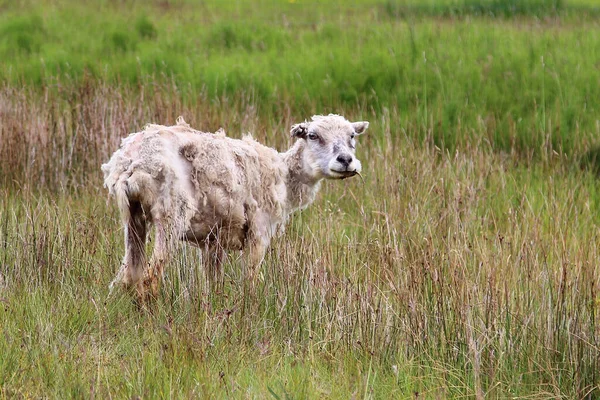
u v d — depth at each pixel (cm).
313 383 1352
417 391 1400
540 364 1457
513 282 1636
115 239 1927
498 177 2595
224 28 4406
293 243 1758
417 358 1495
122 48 4278
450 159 2708
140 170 1595
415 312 1535
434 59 3675
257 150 1831
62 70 3769
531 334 1497
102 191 2317
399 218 2114
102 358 1388
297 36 4388
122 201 1593
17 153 2498
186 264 1675
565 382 1435
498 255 1747
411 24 4422
